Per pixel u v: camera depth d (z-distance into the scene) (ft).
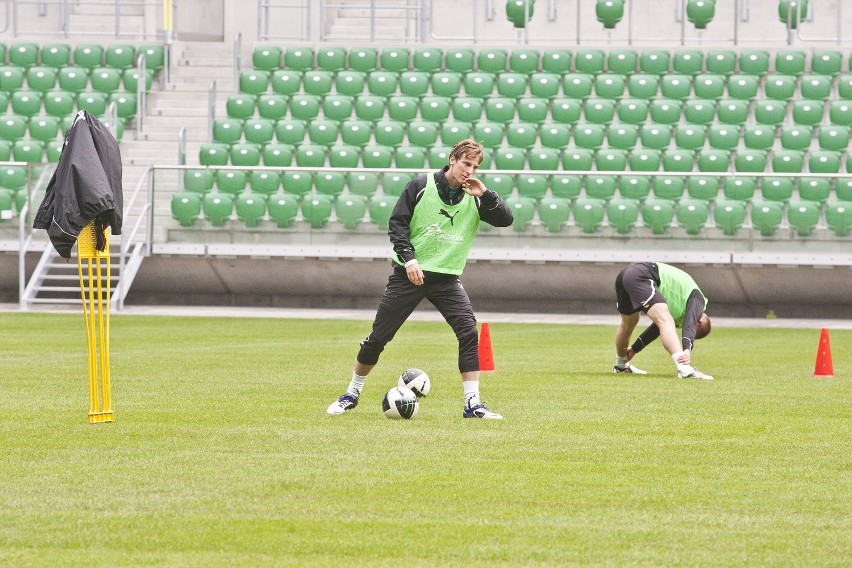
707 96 195.52
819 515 41.63
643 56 202.59
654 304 86.22
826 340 88.74
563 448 54.44
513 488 45.62
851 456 53.01
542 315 161.48
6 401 69.62
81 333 121.70
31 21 234.58
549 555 36.35
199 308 164.45
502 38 225.15
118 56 211.00
